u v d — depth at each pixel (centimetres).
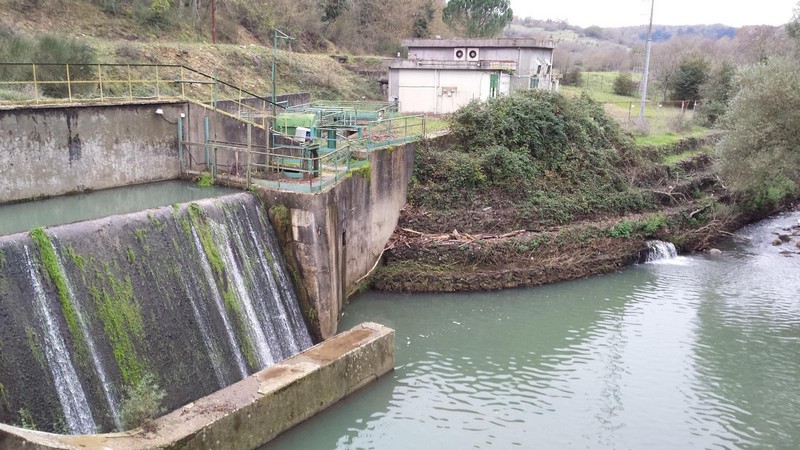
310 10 5812
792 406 1789
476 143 3256
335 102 3819
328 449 1515
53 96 2659
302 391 1551
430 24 7044
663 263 3011
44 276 1321
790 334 2236
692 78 5950
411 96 4088
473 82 3972
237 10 5212
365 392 1780
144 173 2142
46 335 1288
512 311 2391
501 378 1902
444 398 1775
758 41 7375
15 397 1210
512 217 2942
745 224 3725
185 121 2230
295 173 2158
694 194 3725
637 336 2209
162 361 1495
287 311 1916
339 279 2191
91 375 1342
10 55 2652
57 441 1122
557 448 1573
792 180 4025
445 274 2562
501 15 6694
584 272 2766
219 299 1681
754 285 2722
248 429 1413
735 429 1675
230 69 4075
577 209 3125
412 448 1542
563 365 1992
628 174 3581
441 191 2988
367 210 2459
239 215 1847
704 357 2066
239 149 2070
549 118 3397
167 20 4331
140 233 1541
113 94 2992
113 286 1445
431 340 2133
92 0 4028
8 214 1700
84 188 1984
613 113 5178
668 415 1733
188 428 1293
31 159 1831
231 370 1648
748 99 3080
